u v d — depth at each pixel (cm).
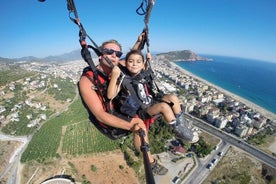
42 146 7962
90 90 572
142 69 666
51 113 11712
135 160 6838
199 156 7450
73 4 561
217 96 14612
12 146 8394
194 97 14062
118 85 590
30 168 6831
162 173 6438
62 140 8431
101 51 596
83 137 8581
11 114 11294
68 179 6075
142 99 619
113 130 614
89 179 6194
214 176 6631
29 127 9956
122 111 596
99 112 561
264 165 7450
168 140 8106
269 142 9075
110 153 7169
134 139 666
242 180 6538
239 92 19025
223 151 8006
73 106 12688
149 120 670
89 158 6981
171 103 643
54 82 17388
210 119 10256
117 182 6125
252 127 9850
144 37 753
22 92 14462
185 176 6469
